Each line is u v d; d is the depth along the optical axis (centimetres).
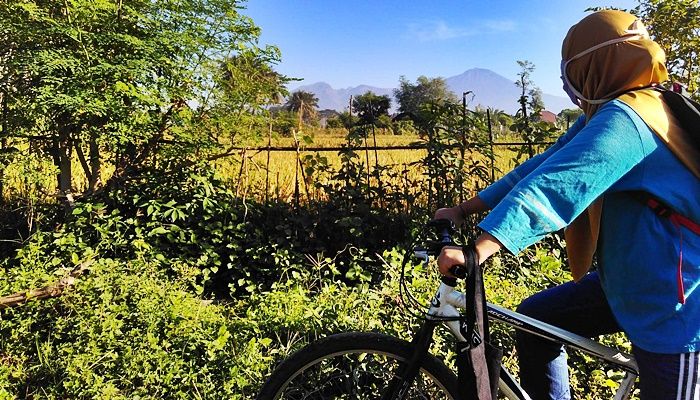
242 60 514
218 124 506
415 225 494
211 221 498
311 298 386
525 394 208
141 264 390
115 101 425
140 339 314
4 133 455
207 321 345
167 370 296
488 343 176
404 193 537
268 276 473
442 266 167
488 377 175
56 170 469
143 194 488
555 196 152
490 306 212
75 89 418
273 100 533
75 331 317
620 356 196
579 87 176
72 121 465
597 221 167
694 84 564
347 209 516
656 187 155
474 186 591
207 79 489
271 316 349
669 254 157
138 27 465
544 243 489
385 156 894
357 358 250
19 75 451
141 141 486
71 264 415
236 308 405
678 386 158
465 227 460
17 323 330
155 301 347
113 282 354
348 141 558
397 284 374
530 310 215
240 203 520
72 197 490
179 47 468
